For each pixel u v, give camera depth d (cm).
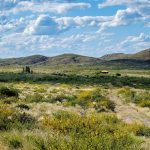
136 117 2877
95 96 3862
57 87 7619
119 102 4109
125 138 1147
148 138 1706
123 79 12194
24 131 1511
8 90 4225
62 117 1844
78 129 1420
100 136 1052
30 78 11569
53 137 1184
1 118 1688
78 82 10294
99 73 19250
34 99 3812
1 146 1203
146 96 4428
